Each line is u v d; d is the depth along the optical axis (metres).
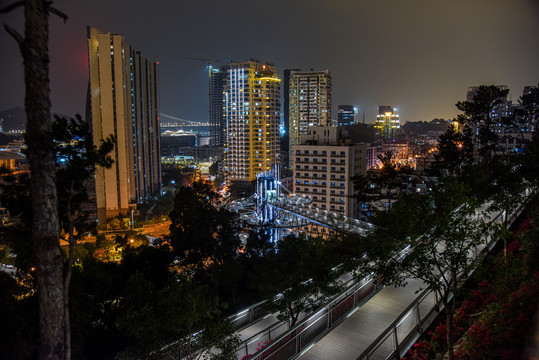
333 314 22.72
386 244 17.14
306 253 24.09
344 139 139.50
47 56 11.52
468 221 16.70
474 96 55.19
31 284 27.31
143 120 192.38
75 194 27.38
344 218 73.00
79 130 26.28
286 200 86.75
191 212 43.12
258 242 42.50
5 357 19.52
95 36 156.00
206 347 20.11
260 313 27.91
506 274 21.48
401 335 20.55
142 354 17.47
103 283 30.41
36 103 11.42
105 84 155.38
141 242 92.38
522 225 31.25
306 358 18.86
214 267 37.84
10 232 24.58
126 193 159.75
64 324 12.84
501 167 22.98
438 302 22.78
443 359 18.67
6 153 157.38
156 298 20.67
